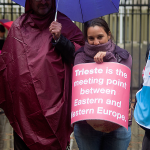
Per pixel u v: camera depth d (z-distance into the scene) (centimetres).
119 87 261
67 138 371
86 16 369
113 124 272
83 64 270
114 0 360
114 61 271
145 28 1653
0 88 371
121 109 259
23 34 363
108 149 287
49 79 354
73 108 268
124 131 281
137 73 1129
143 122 303
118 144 283
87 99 261
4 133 578
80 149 291
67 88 363
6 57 370
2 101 371
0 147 494
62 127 360
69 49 352
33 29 366
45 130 354
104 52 266
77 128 290
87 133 285
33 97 351
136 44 1609
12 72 362
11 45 367
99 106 257
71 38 371
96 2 362
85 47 283
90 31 276
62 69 364
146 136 307
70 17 374
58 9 372
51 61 355
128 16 1573
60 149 363
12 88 362
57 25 343
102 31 276
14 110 361
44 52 355
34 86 350
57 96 356
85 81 266
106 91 260
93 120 272
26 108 354
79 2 365
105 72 263
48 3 363
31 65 353
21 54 358
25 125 353
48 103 352
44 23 364
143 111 303
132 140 538
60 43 346
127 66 279
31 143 353
